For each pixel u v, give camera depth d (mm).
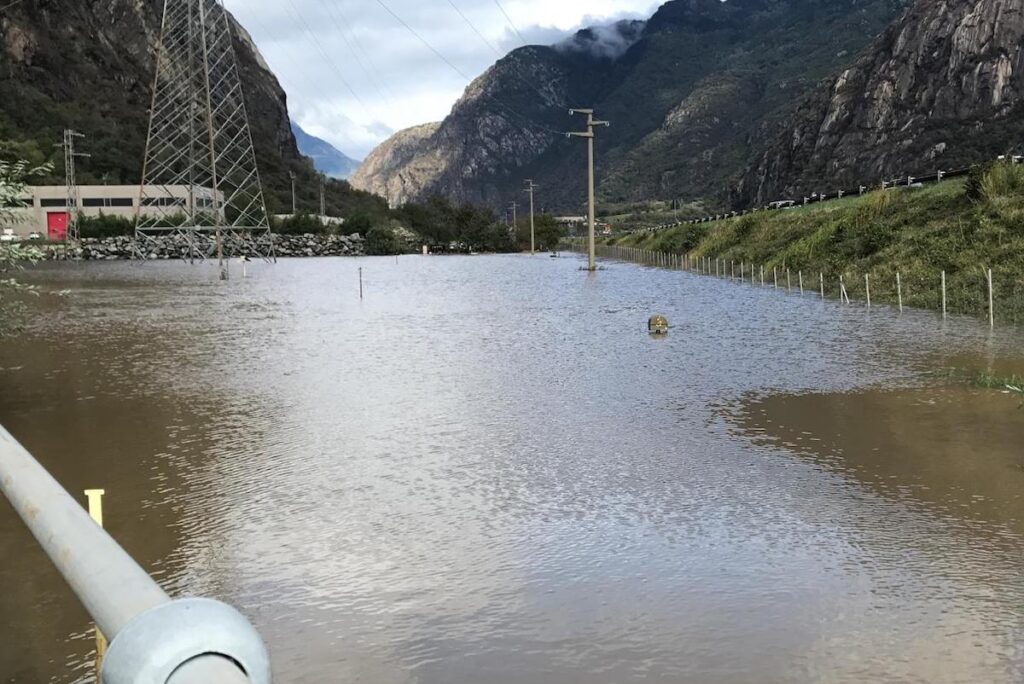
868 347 18297
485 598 6395
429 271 60812
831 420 11805
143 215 99500
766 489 8883
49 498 1514
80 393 14516
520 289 40156
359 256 105812
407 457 10305
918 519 7902
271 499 8773
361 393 14328
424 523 8016
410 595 6453
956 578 6602
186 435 11508
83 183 115188
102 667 976
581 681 5207
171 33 80312
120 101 162375
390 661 5492
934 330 20531
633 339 20844
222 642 957
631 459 10102
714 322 23984
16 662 5520
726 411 12523
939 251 29406
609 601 6305
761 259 46531
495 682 5219
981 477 9086
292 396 14125
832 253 37938
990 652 5473
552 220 135125
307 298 35469
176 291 40156
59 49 159250
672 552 7238
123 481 9453
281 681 5254
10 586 6625
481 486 9141
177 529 7934
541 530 7801
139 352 19453
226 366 17344
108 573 1148
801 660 5410
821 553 7145
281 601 6410
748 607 6172
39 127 132125
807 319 23984
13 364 17766
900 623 5887
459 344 20453
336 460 10203
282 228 115000
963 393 13188
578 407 13008
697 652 5535
